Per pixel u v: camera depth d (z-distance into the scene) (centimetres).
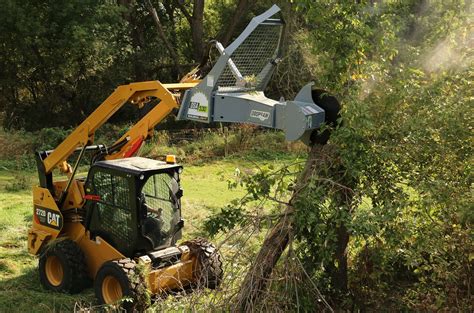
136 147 877
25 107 2648
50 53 2427
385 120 694
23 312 796
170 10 2802
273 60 715
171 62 2752
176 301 734
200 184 1582
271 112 636
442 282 716
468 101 681
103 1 2389
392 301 760
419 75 724
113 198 841
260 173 673
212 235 688
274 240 669
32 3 2317
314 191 638
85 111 2678
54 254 868
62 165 933
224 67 662
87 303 819
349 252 794
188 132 2300
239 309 641
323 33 716
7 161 1912
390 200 674
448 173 698
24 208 1343
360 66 714
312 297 691
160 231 838
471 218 634
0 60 2500
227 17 2891
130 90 849
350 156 655
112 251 848
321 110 649
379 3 739
